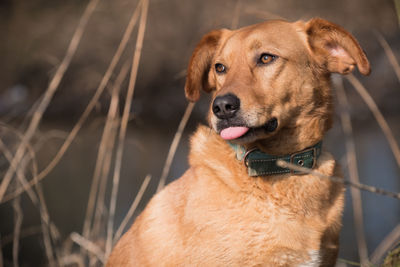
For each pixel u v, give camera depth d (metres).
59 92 24.23
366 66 4.55
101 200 6.92
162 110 22.33
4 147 6.90
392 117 19.55
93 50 25.47
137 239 4.93
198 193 4.48
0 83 25.91
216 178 4.48
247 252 4.27
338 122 18.00
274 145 4.64
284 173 4.53
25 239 9.22
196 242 4.35
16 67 26.16
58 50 25.98
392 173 11.50
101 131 18.64
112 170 13.57
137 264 4.86
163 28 24.25
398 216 8.84
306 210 4.50
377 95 20.38
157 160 14.27
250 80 4.55
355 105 20.02
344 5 24.73
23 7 27.59
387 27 23.73
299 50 4.70
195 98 5.34
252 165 4.44
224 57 4.92
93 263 6.57
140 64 23.30
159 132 19.11
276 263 4.35
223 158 4.60
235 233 4.27
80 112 23.23
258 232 4.29
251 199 4.38
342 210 4.77
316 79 4.77
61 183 12.71
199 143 4.92
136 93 22.83
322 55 4.84
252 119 4.34
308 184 4.55
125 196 11.04
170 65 23.69
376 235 8.43
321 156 4.77
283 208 4.42
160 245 4.65
